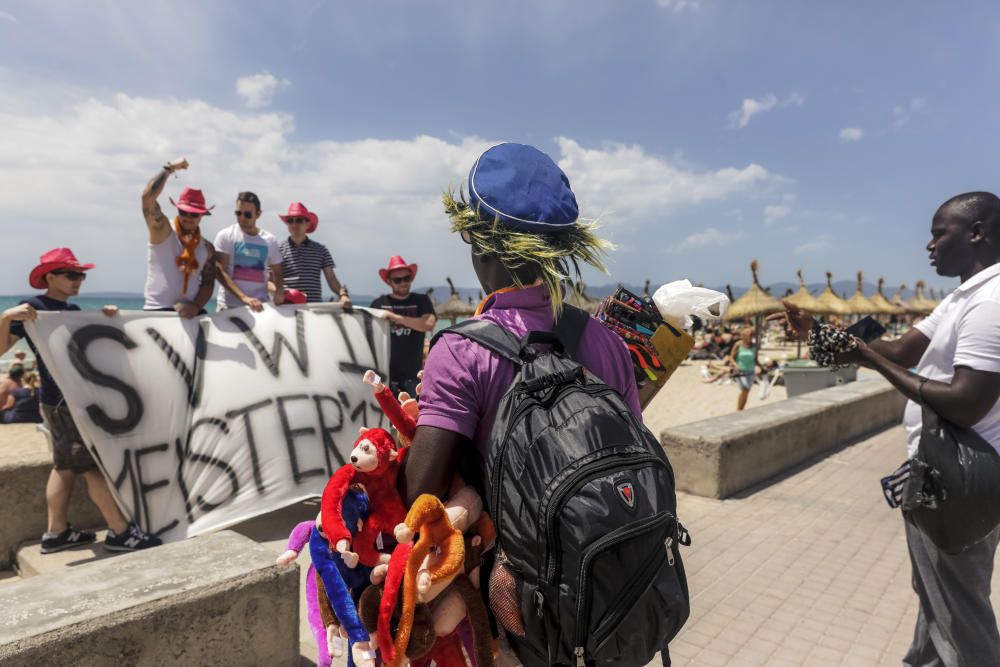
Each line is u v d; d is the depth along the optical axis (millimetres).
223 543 3230
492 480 1304
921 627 2699
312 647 3451
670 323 1849
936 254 2420
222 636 2777
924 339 2652
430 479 1345
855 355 2504
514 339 1435
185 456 4734
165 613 2598
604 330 1633
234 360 5125
